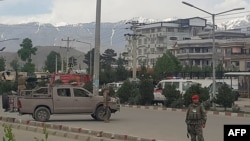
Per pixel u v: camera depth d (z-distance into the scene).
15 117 24.73
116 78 69.50
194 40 119.06
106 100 22.33
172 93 33.78
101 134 17.05
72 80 50.66
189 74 63.53
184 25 145.50
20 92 28.80
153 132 17.59
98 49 30.23
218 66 86.88
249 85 50.03
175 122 22.19
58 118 24.70
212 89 38.62
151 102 36.53
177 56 121.31
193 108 12.27
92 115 23.77
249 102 42.53
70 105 22.77
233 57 93.75
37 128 19.77
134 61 66.62
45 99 22.61
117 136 16.36
